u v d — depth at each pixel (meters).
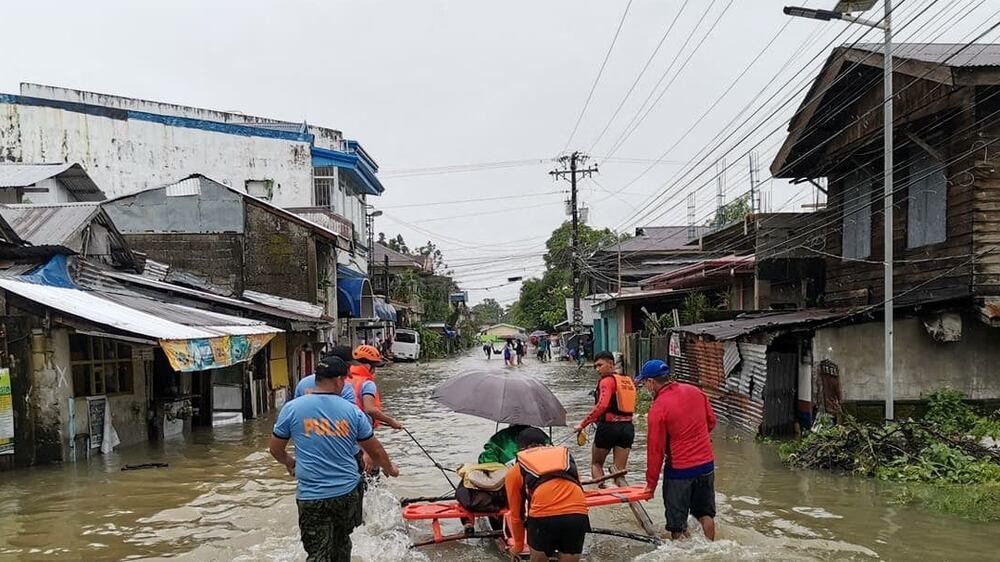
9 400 10.16
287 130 29.12
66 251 12.15
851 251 14.54
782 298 18.28
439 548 6.60
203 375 14.90
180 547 6.65
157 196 20.03
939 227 11.63
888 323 10.41
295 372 19.75
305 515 5.07
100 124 24.88
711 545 6.50
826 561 6.12
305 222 20.47
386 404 19.67
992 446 9.73
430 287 68.81
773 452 11.12
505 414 6.95
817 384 11.58
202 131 25.88
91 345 11.62
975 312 10.73
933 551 6.35
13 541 6.86
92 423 11.31
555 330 55.25
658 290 28.17
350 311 25.22
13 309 10.30
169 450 11.89
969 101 10.80
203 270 19.97
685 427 6.54
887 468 9.26
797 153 15.50
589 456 11.38
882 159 13.34
